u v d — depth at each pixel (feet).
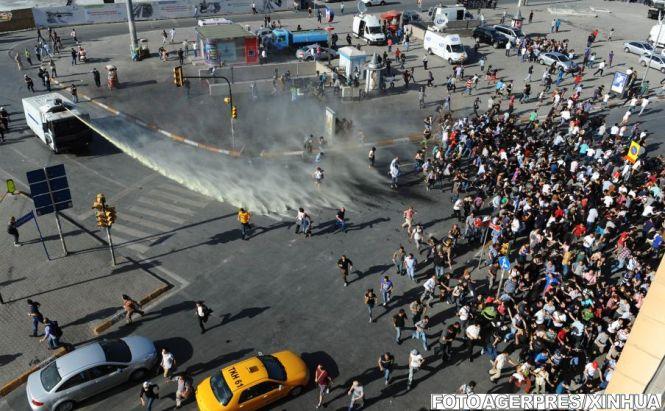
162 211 96.94
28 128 125.59
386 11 233.35
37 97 118.93
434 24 197.67
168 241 88.94
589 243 84.02
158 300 76.59
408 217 91.04
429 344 70.23
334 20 219.00
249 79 159.33
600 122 127.03
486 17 225.15
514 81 160.97
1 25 191.01
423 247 89.45
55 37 172.04
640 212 98.02
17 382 63.41
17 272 80.74
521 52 178.29
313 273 82.64
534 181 99.66
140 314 73.46
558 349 63.26
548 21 223.10
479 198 95.30
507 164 105.09
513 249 89.86
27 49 176.55
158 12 213.87
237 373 60.03
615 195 97.86
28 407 61.11
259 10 229.25
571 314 69.26
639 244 89.25
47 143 114.73
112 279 79.87
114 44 184.44
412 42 194.39
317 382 59.47
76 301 75.51
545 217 90.84
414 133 131.34
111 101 142.20
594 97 147.64
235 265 83.87
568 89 156.25
